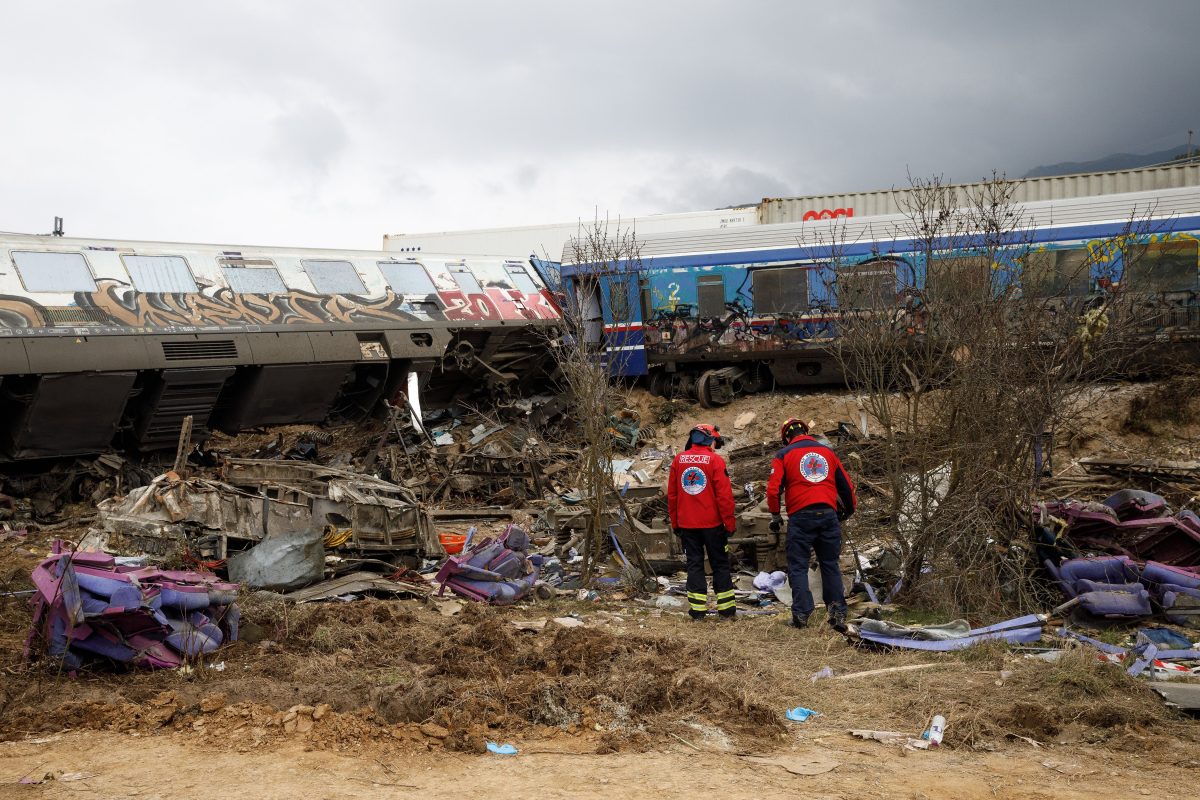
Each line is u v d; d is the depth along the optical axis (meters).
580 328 11.48
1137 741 5.57
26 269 14.92
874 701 6.37
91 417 15.19
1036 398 8.91
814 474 8.48
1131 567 8.46
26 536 13.47
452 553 11.63
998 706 6.14
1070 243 17.91
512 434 18.33
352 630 7.64
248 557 9.36
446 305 19.31
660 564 10.51
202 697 6.15
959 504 8.83
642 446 19.98
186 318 15.99
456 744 5.39
